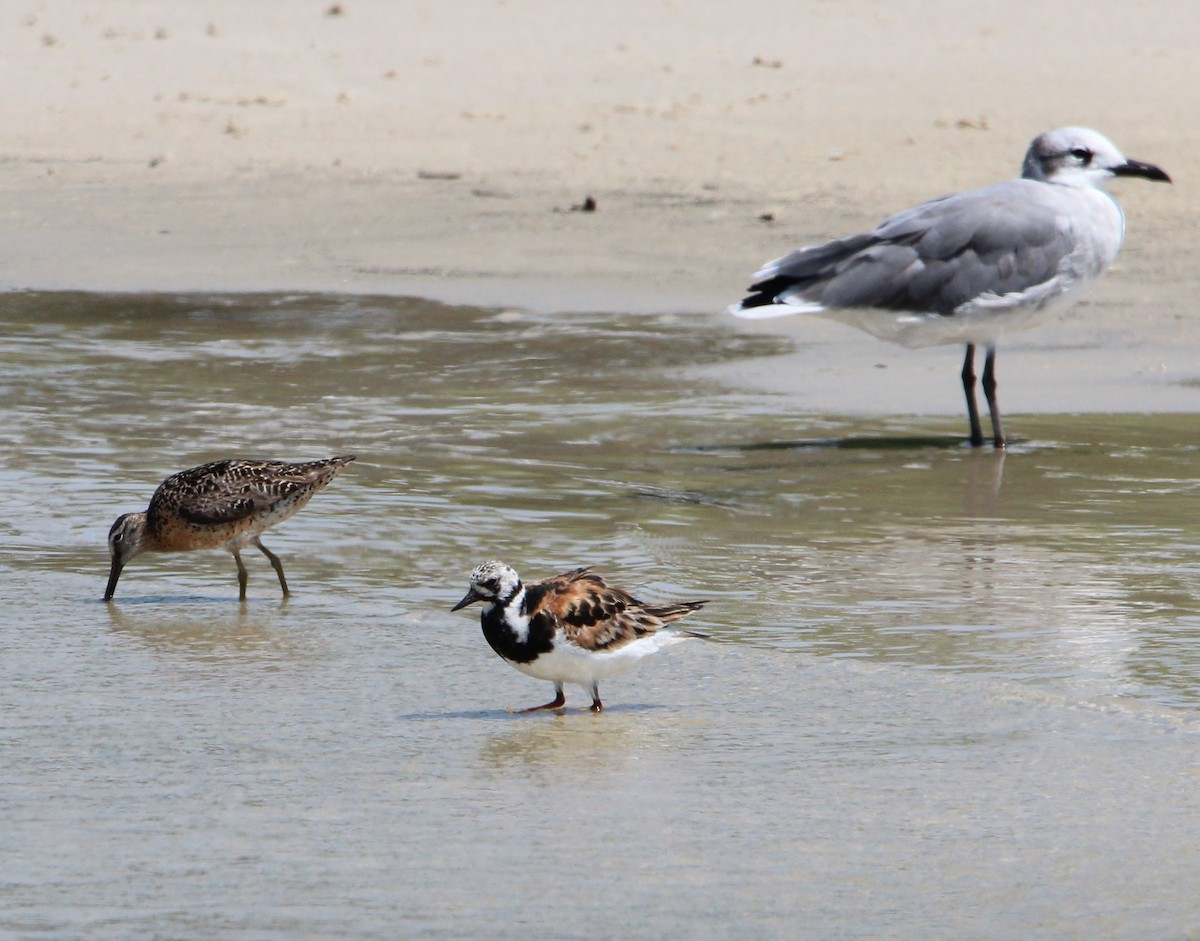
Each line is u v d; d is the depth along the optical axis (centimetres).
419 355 2105
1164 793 810
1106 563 1266
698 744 891
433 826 776
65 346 2173
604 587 939
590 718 938
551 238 2689
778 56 4019
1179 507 1439
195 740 902
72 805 805
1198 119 3294
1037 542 1332
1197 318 2153
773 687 988
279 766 860
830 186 2909
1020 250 1722
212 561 1301
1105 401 1862
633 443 1697
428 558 1298
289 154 3350
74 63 4091
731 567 1263
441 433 1731
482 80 3900
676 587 1209
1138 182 2819
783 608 1158
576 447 1678
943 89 3628
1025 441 1705
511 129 3459
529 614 923
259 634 1112
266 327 2272
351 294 2439
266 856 742
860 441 1706
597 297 2380
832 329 2206
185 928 672
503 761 867
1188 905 690
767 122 3406
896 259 1723
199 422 1778
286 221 2878
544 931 668
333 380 1986
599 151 3247
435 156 3284
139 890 707
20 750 884
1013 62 3862
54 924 676
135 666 1040
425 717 944
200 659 1055
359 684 1005
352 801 809
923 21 4359
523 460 1620
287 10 4600
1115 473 1566
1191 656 1043
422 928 671
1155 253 2422
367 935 665
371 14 4556
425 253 2645
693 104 3600
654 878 717
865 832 766
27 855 744
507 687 1001
